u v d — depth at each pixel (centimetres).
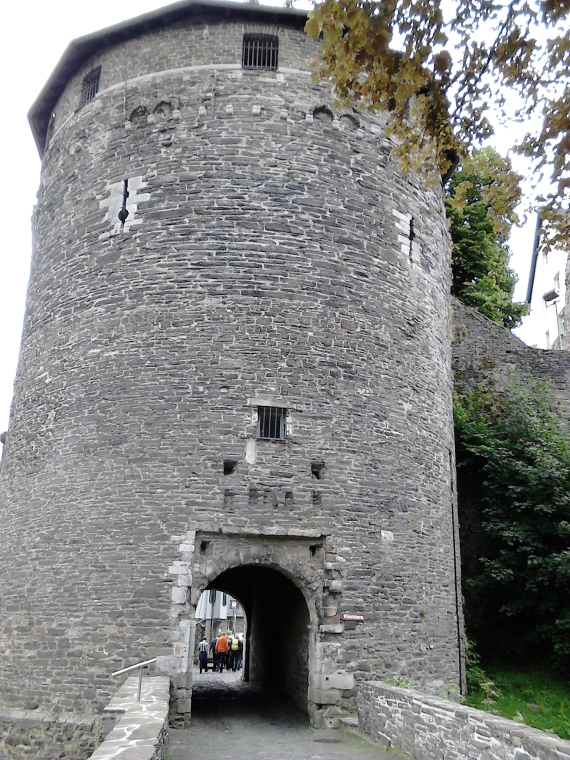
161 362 1289
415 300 1505
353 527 1266
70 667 1170
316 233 1380
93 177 1487
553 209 890
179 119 1429
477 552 1873
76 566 1224
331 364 1327
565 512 1748
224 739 1034
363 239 1430
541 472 1761
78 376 1352
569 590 1667
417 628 1302
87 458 1283
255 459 1238
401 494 1353
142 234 1377
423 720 841
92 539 1226
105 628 1165
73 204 1505
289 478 1245
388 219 1487
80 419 1320
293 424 1272
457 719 754
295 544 1227
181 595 1153
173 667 1122
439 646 1341
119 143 1475
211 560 1184
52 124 1753
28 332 1531
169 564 1170
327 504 1253
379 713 995
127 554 1191
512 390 2052
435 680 1307
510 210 912
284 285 1334
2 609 1320
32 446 1391
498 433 1950
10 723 1180
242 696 1523
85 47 1593
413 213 1557
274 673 1534
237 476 1223
